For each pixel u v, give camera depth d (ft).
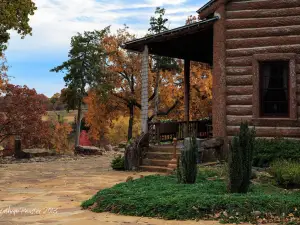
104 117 131.85
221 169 35.24
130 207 22.21
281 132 42.70
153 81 125.18
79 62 111.75
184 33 46.24
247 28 44.47
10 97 82.79
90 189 32.55
